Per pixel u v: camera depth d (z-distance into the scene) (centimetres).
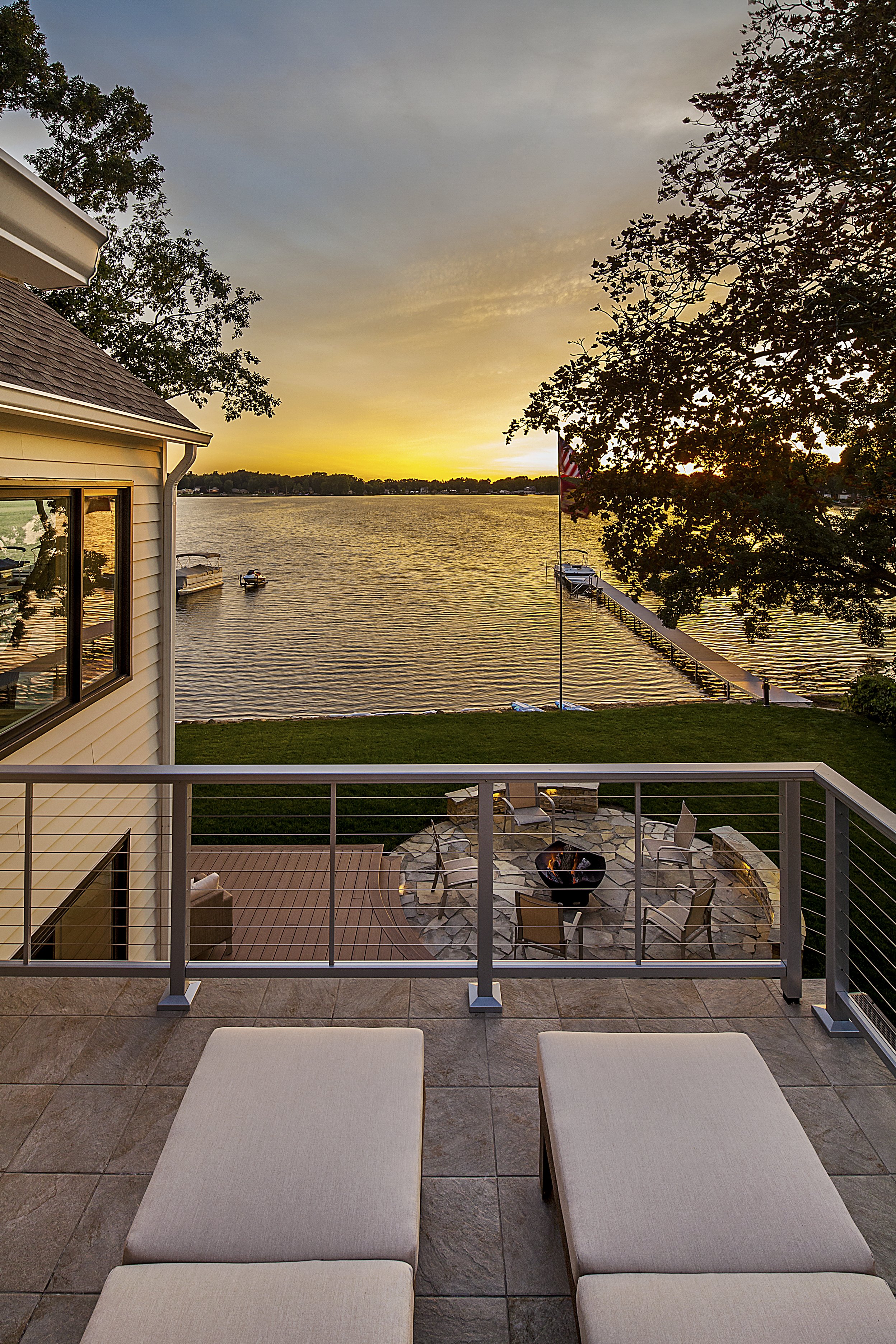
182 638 4644
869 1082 267
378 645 4338
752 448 807
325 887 812
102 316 1708
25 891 307
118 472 661
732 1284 147
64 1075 270
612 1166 173
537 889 724
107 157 1648
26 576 526
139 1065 275
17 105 1581
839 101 720
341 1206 165
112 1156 237
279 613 5550
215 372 1933
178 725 1705
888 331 704
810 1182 170
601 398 873
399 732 1633
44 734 546
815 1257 154
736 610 853
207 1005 309
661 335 835
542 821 934
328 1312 140
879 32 696
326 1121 187
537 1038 260
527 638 4481
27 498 526
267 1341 134
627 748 1498
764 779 297
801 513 784
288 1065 205
